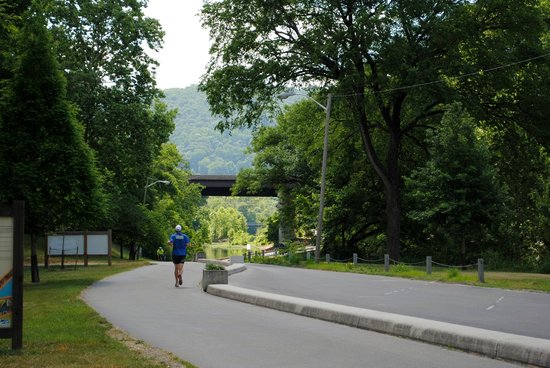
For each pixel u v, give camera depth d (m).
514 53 39.88
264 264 49.72
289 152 64.25
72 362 8.54
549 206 42.00
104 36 47.00
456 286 23.50
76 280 25.16
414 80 37.84
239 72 41.91
